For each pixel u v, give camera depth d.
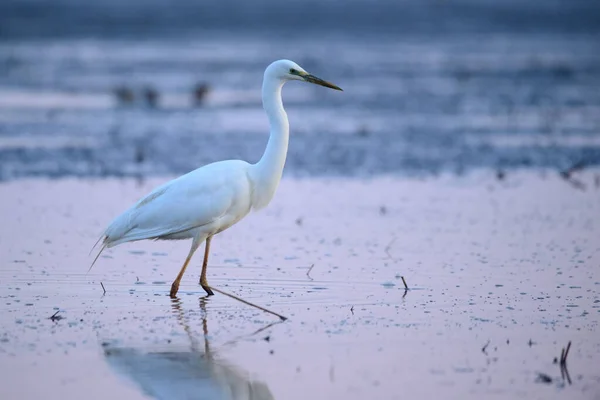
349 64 44.84
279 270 12.36
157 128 25.36
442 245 13.74
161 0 100.81
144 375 8.55
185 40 60.19
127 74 40.66
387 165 20.61
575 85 36.22
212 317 10.30
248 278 11.98
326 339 9.53
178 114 28.58
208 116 28.05
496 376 8.50
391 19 79.38
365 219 15.61
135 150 21.97
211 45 56.22
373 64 44.88
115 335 9.65
